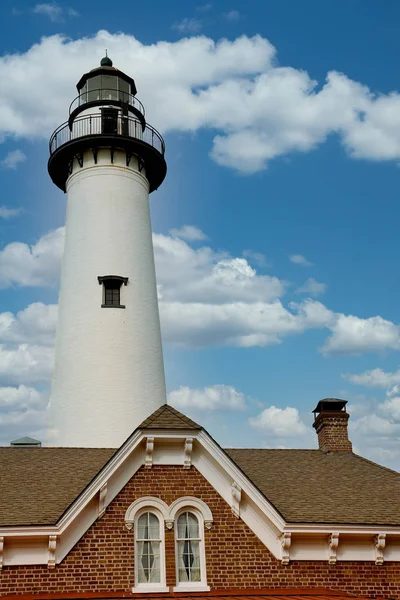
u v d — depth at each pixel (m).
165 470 20.64
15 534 18.81
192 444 20.70
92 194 34.53
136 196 35.31
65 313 32.62
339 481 25.06
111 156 35.12
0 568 18.78
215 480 20.81
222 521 20.53
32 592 18.77
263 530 20.69
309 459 27.67
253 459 27.06
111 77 37.62
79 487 22.08
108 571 19.34
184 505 20.42
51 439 30.67
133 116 37.00
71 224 34.59
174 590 19.50
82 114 36.62
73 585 19.03
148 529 20.16
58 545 19.27
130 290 32.75
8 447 25.91
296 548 20.78
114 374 30.84
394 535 21.20
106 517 19.86
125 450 20.23
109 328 31.61
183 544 20.28
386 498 23.52
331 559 20.75
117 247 33.41
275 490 23.55
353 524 20.94
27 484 22.27
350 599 19.39
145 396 31.08
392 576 21.02
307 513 21.55
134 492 20.25
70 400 30.53
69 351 31.53
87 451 25.91
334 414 29.41
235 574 20.11
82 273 32.81
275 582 20.25
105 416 30.08
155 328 33.09
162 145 37.78
